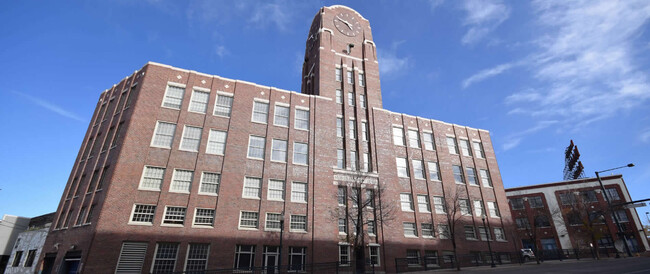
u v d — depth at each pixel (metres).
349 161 37.41
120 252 25.44
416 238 36.44
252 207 30.97
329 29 45.84
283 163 34.12
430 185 40.81
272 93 37.38
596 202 55.31
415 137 43.59
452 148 45.41
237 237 29.08
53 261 28.22
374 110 42.09
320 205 33.19
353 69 44.28
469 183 43.53
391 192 37.56
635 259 31.84
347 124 39.69
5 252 42.09
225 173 31.30
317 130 37.22
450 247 37.72
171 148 30.72
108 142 31.72
